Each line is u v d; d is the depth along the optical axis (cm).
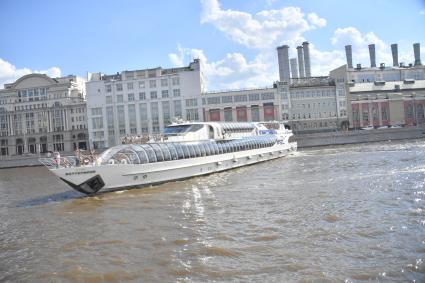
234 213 1853
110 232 1647
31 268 1277
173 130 3775
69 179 2517
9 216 2166
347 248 1285
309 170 3406
